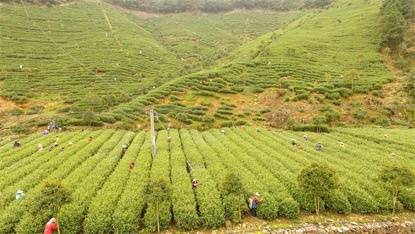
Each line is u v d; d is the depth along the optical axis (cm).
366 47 10388
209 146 4969
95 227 2673
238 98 7869
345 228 2802
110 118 6681
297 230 2761
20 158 4406
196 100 7825
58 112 7181
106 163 4053
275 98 7719
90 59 10988
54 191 2617
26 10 13800
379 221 2941
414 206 3109
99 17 15800
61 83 8962
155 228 2755
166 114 7112
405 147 4903
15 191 3291
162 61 12262
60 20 14075
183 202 3017
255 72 9206
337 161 4191
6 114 6988
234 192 2994
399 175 2972
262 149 4778
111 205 2964
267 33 15738
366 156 4444
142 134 5778
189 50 14425
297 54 10325
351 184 3403
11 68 9275
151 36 15938
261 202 3002
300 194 3177
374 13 12756
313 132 6116
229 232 2759
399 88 7750
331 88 7875
